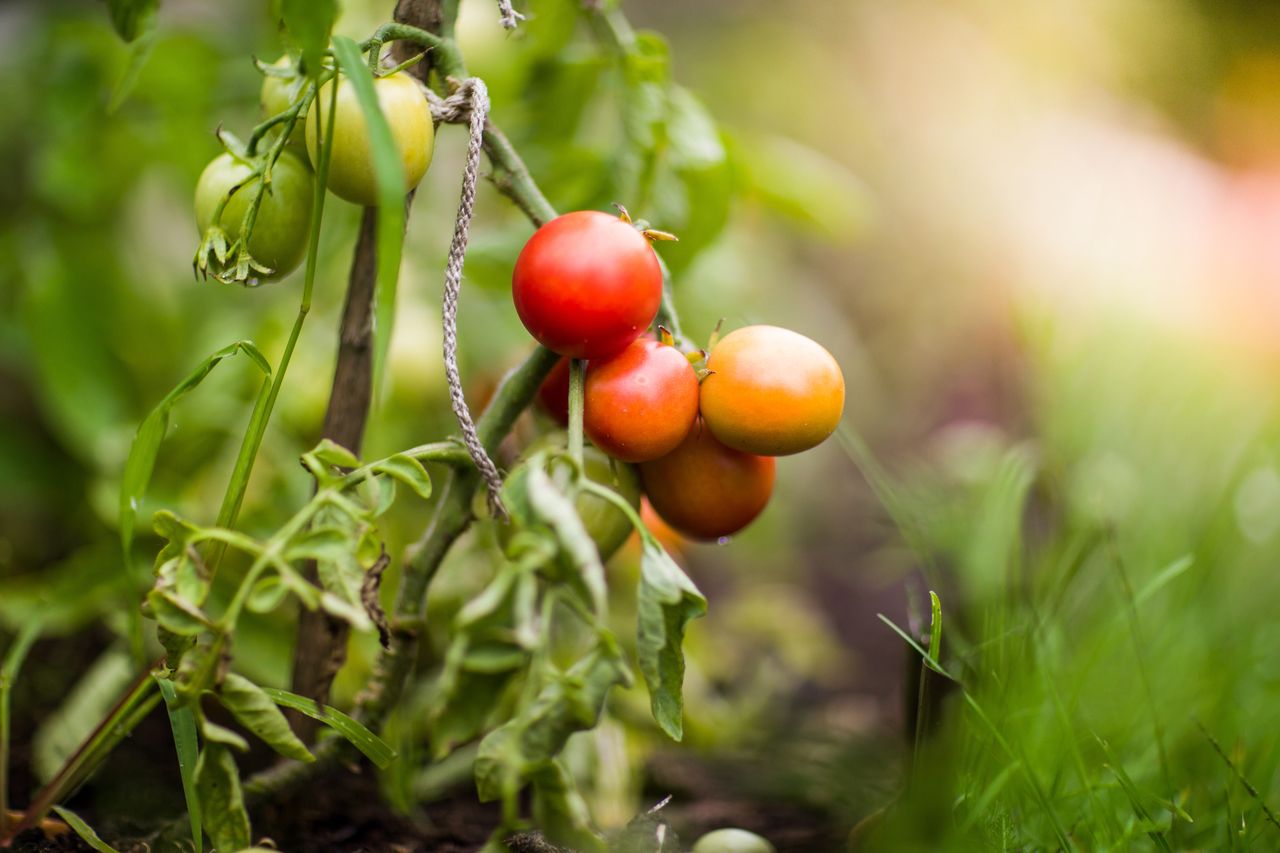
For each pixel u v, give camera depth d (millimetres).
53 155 1295
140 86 1264
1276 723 1081
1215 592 1243
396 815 1043
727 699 1385
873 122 2617
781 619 1459
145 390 1397
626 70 1077
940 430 2102
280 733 849
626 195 1107
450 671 825
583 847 862
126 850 959
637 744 1141
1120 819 1013
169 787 1047
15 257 1365
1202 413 1615
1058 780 996
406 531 1184
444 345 874
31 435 1433
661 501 928
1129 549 1287
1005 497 1150
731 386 889
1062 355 1597
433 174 1327
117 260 1385
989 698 1028
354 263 971
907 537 1123
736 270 1525
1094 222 2139
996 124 2656
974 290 2383
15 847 950
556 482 874
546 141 1160
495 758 850
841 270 2426
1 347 1425
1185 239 2262
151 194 1538
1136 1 2908
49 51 1442
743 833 1003
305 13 850
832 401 892
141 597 1106
